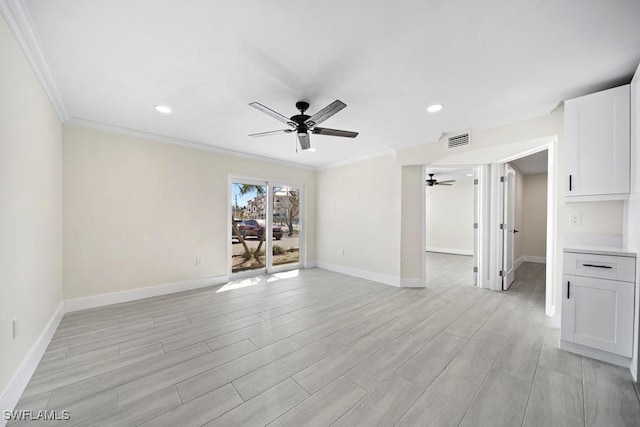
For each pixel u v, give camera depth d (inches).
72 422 54.0
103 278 124.2
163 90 90.2
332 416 56.1
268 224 197.8
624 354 73.4
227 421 54.6
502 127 116.0
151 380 68.2
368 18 57.3
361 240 187.8
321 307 124.0
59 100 96.3
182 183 150.3
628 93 80.5
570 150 90.4
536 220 240.1
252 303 129.3
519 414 56.7
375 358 79.3
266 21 58.3
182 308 121.6
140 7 54.0
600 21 57.4
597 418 55.6
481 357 79.8
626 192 80.5
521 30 60.8
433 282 172.1
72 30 60.8
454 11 55.0
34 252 75.7
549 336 93.8
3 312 54.9
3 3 52.2
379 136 140.1
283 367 74.4
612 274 75.7
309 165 219.1
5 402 54.6
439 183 269.6
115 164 127.5
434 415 56.5
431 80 83.5
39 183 80.6
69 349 83.7
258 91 90.7
